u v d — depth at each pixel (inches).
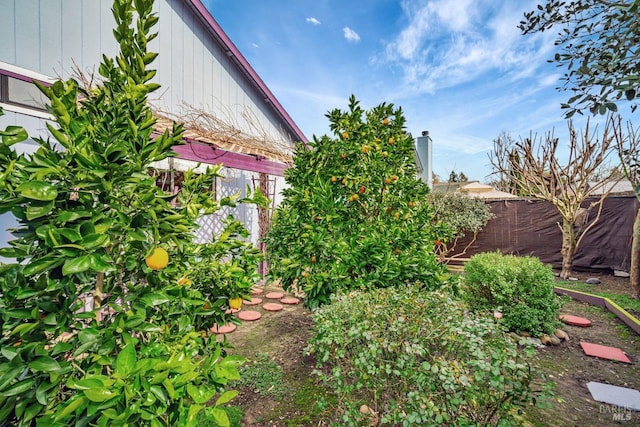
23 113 150.9
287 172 167.2
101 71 64.4
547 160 319.9
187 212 82.8
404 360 77.5
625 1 84.8
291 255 145.3
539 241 344.2
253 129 322.7
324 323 94.1
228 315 89.7
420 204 162.4
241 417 104.4
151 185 59.3
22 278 47.9
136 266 61.2
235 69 305.7
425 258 135.3
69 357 54.3
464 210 360.8
